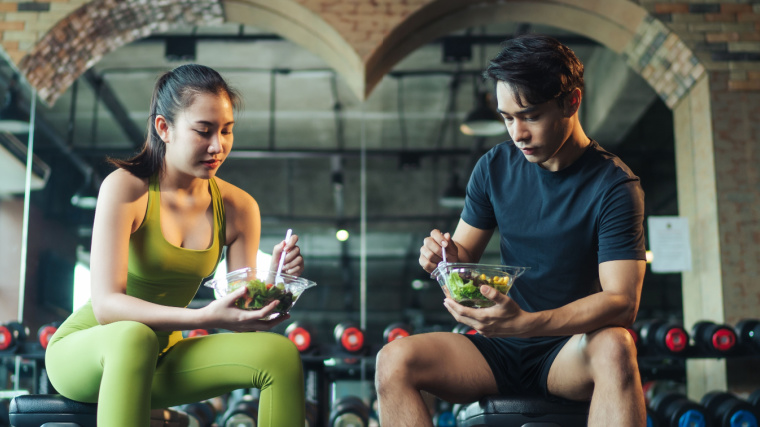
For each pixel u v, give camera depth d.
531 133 1.88
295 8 5.55
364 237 7.10
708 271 5.29
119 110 6.77
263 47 6.76
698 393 5.13
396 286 7.13
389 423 1.85
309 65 6.91
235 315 1.77
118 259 1.86
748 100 5.34
